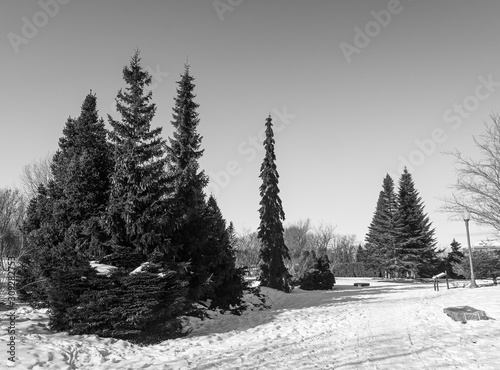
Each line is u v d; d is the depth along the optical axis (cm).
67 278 1102
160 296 1174
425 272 5459
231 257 1778
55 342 946
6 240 1977
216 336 1189
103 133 1770
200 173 1789
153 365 838
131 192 1281
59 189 1745
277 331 1299
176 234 1506
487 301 1694
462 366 780
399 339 1082
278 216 3228
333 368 785
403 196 5756
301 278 3669
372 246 6669
